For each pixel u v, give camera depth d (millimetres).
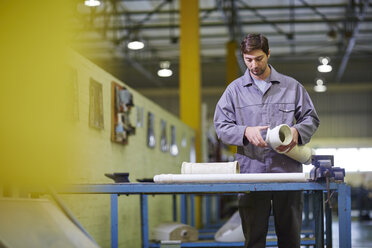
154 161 6500
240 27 17469
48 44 1727
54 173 1747
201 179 2463
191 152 9805
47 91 1722
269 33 18328
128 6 15703
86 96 3971
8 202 2010
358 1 15789
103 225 4328
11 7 1680
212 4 15984
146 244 4715
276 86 2857
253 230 2879
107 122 4523
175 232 5078
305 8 16219
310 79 22172
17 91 1686
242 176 2455
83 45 18250
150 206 6035
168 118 7574
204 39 19062
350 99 23812
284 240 2898
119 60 20203
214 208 11289
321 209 3154
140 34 18047
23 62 1694
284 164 2793
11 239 1825
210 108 22672
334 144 23859
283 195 2854
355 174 24000
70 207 3605
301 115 2852
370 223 12602
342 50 19281
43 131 1717
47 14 1721
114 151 4734
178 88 22219
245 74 2900
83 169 3814
